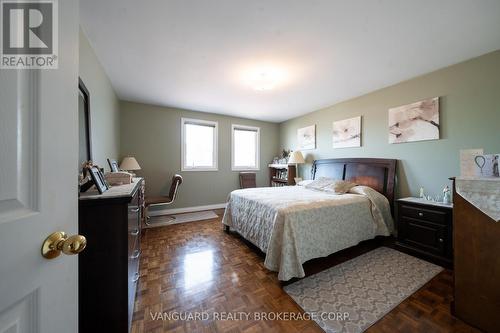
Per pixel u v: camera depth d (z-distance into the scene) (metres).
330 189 2.96
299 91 3.27
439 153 2.53
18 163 0.43
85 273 1.04
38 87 0.48
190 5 1.50
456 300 1.43
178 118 4.35
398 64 2.39
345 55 2.19
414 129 2.74
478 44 2.00
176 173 4.35
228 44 2.00
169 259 2.31
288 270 1.79
